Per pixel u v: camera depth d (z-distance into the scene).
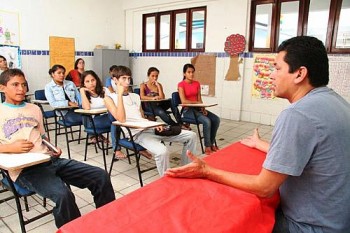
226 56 5.54
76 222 0.81
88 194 2.33
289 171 0.88
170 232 0.77
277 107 5.10
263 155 1.43
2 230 1.80
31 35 5.34
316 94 0.95
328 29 4.51
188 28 6.05
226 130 4.78
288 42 1.00
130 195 0.97
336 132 0.87
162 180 1.09
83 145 3.75
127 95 2.82
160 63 6.63
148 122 2.51
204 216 0.85
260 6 5.09
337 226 0.94
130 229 0.77
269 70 5.07
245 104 5.49
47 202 2.17
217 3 5.50
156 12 6.53
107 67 6.41
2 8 4.89
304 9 4.68
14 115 1.71
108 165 3.02
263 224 0.96
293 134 0.88
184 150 2.68
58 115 3.93
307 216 0.97
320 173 0.91
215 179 1.07
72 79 5.04
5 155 1.52
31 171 1.60
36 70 5.51
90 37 6.38
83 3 6.12
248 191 0.99
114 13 6.84
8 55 5.06
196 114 3.59
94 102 3.29
